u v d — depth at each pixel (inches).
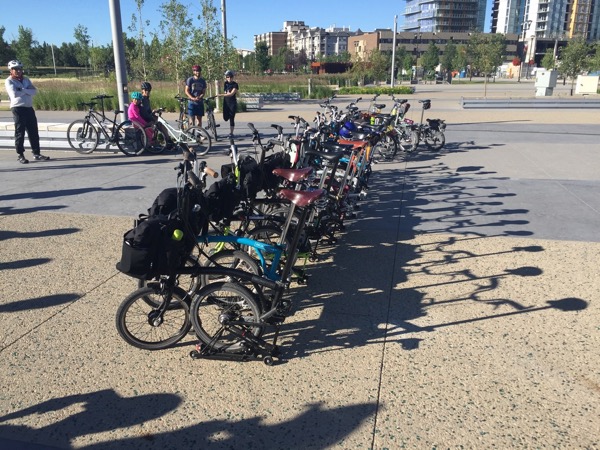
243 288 130.6
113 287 173.6
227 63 825.5
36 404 116.1
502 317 153.6
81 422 110.7
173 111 828.6
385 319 153.5
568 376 125.1
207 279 159.5
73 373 127.2
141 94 432.1
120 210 263.7
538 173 355.9
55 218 249.3
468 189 312.8
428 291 171.8
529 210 265.4
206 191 155.6
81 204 275.1
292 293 170.7
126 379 125.2
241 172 174.2
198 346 134.1
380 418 111.4
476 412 112.9
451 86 2043.6
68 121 671.8
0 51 2753.4
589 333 144.0
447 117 742.5
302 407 115.2
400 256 203.3
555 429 107.6
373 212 264.8
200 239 142.8
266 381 124.6
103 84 1186.6
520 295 167.8
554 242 216.5
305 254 178.7
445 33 4495.6
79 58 3019.2
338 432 107.4
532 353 134.8
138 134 426.0
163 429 108.8
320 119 351.9
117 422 110.8
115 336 143.6
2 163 399.5
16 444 104.5
